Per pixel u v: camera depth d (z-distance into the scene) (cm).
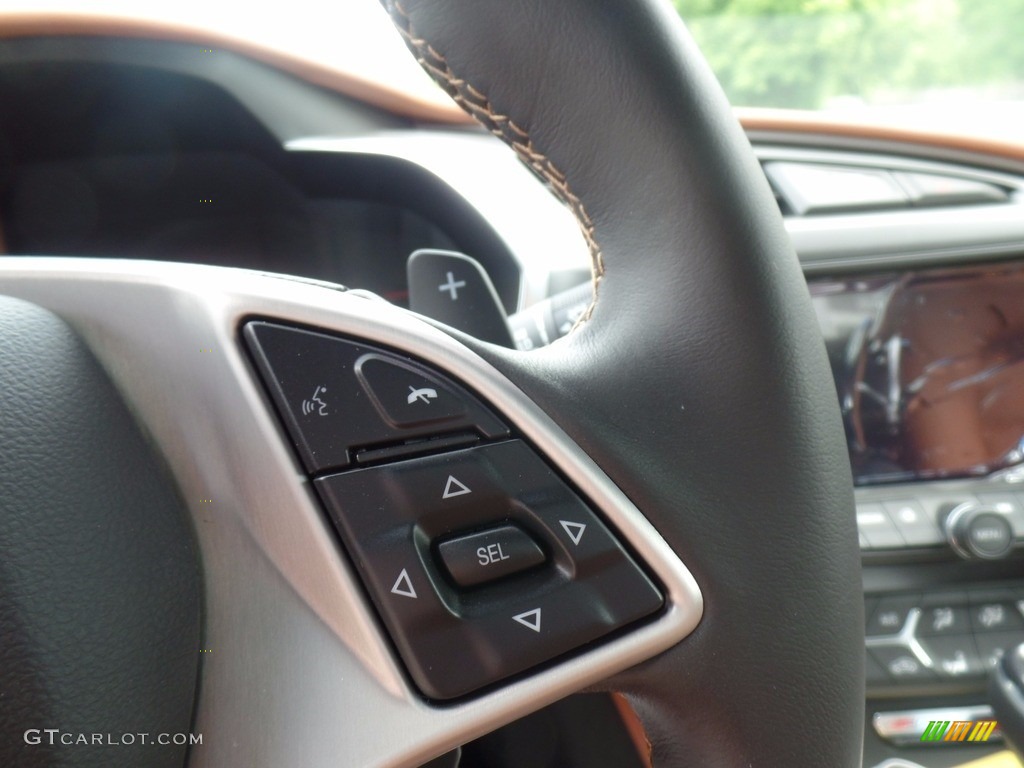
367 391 37
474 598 37
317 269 197
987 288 149
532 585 37
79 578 34
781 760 37
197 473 38
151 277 38
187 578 37
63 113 186
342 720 36
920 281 149
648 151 39
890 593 143
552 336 104
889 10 188
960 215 152
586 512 37
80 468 35
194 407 38
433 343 38
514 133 41
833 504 39
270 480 37
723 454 38
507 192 154
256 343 37
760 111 176
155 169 193
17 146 188
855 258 148
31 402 35
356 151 175
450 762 40
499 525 37
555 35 39
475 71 40
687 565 37
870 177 164
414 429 37
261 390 37
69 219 194
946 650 140
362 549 36
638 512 38
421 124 186
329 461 37
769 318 39
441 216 172
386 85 184
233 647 37
